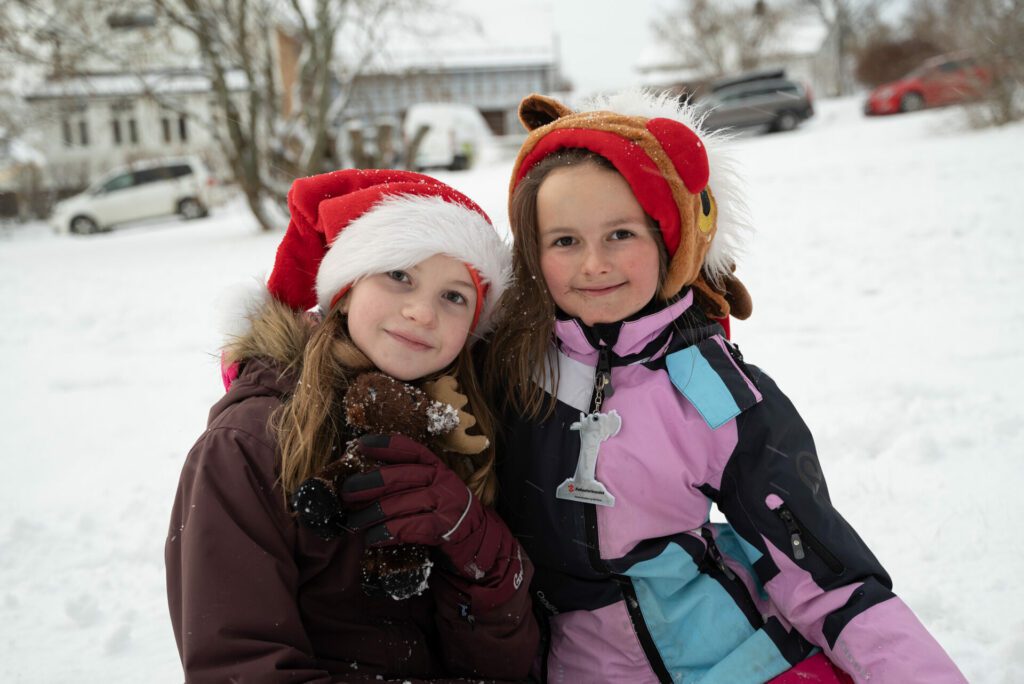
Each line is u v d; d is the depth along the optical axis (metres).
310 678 1.20
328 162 13.12
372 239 1.37
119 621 2.26
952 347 4.00
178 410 4.12
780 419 1.49
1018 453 2.83
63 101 12.71
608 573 1.50
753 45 32.81
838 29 35.09
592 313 1.49
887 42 27.84
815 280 5.55
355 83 13.76
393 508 1.26
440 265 1.40
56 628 2.22
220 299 1.53
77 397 4.43
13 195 21.53
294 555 1.33
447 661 1.46
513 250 1.58
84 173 23.77
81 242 14.84
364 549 1.34
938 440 2.98
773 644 1.47
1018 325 4.22
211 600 1.21
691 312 1.61
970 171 9.11
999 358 3.79
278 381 1.40
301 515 1.20
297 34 13.59
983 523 2.41
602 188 1.43
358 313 1.38
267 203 13.57
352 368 1.39
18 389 4.63
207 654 1.19
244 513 1.26
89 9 11.46
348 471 1.27
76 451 3.61
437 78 15.34
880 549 2.34
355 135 12.92
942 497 2.59
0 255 13.05
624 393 1.53
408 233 1.36
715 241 1.66
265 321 1.46
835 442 3.06
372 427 1.32
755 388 1.51
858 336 4.32
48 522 2.88
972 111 13.45
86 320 6.41
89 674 2.01
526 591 1.44
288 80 24.95
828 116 22.06
